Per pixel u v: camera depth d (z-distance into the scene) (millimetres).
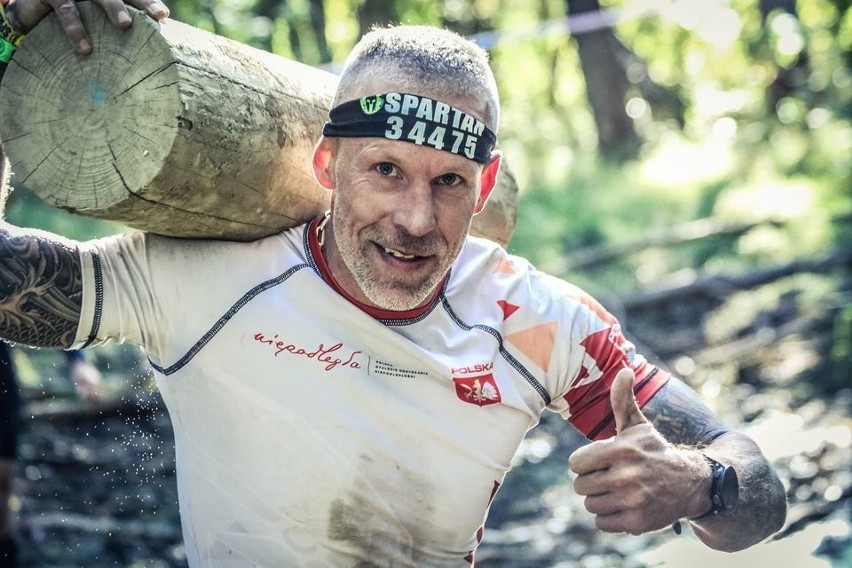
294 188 3033
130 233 3039
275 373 2896
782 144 18172
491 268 3111
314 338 2900
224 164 2797
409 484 2951
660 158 21297
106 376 7844
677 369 9883
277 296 2924
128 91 2719
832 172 15000
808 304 10703
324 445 2898
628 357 3182
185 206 2814
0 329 2877
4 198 3092
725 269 12445
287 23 13430
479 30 23469
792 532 5984
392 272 2799
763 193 15516
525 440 8516
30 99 2820
